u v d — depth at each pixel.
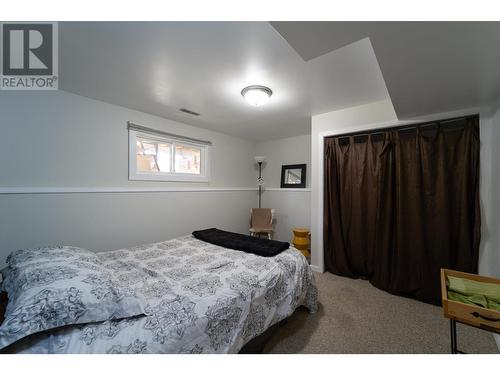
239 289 1.32
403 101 1.83
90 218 2.31
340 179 2.85
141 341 0.90
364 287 2.49
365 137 2.68
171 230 3.06
